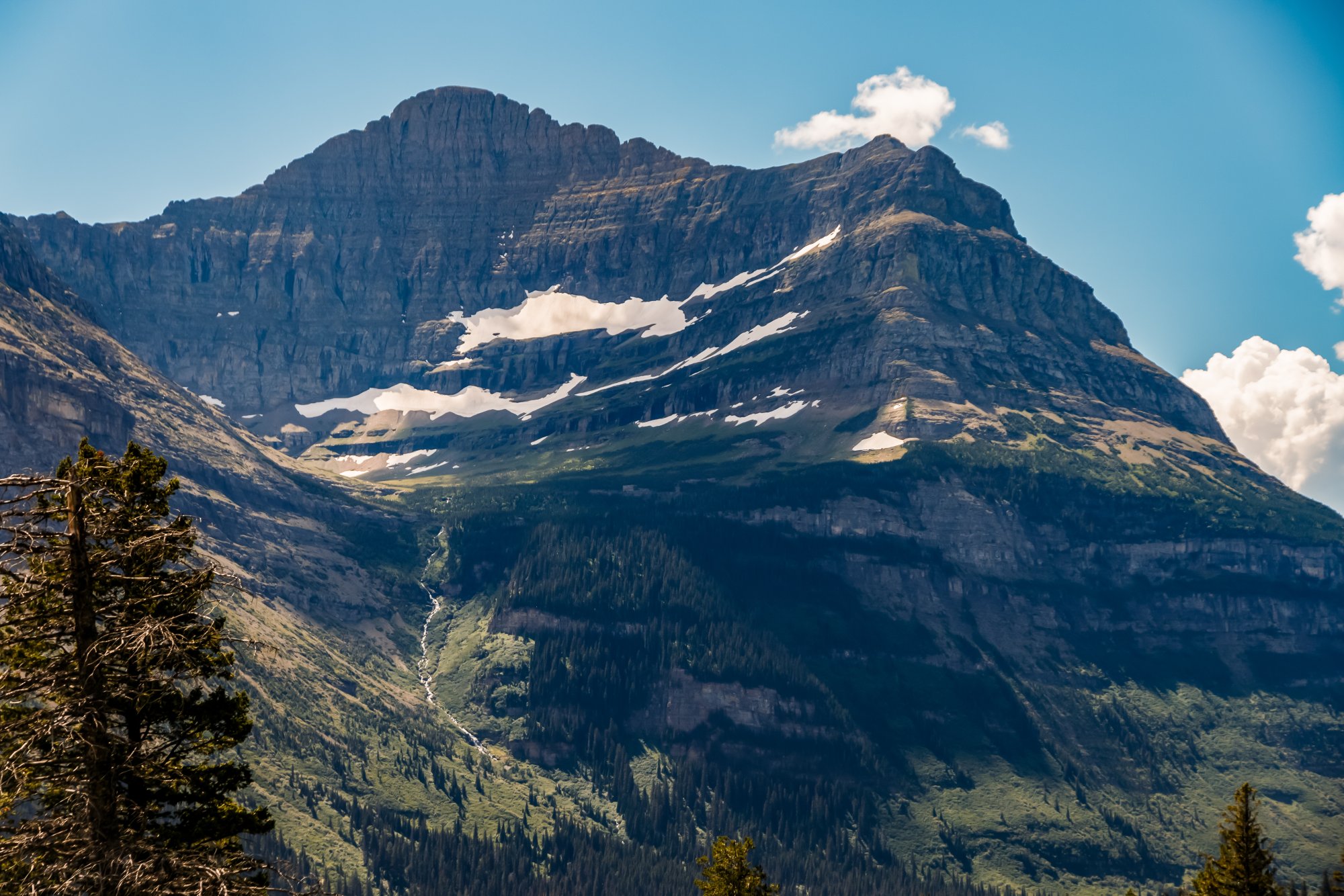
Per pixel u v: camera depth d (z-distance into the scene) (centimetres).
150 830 9731
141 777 9369
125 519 9475
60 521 9162
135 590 9394
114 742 9062
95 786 8838
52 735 8862
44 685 8881
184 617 9256
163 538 9306
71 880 8262
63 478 9325
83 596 9019
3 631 9094
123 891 8219
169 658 9175
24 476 8938
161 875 8375
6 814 8706
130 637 8612
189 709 10175
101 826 8806
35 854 8544
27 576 8912
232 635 9862
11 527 8969
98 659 8819
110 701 9169
